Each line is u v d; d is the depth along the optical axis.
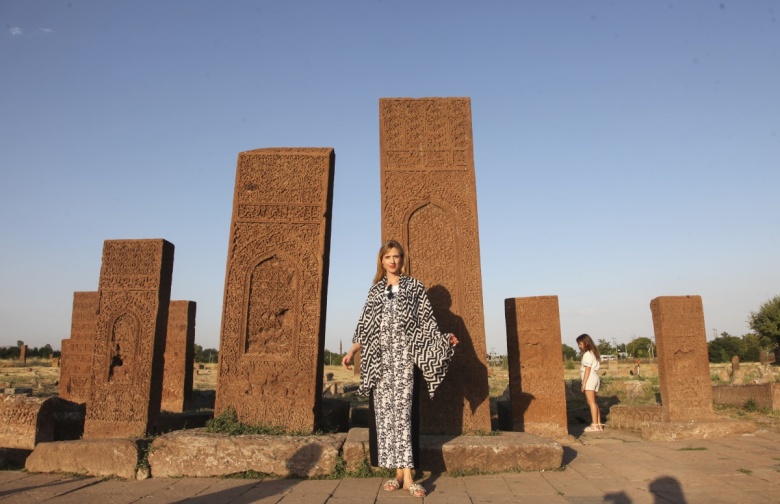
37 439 6.52
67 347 13.94
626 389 13.93
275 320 6.30
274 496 4.21
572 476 4.86
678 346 7.90
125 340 7.02
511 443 5.16
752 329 34.94
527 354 7.97
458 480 4.75
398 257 4.71
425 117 6.74
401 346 4.53
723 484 4.44
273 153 6.65
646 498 4.04
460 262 6.32
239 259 6.41
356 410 8.25
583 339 9.05
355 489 4.43
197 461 5.01
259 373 6.12
